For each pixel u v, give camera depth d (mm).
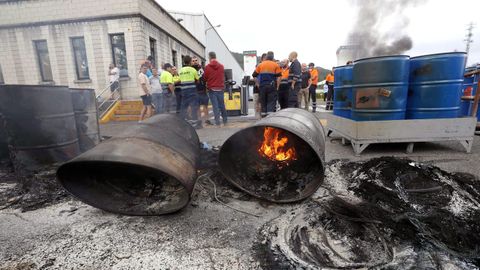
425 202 2406
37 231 2193
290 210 2479
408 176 2867
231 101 10266
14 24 12062
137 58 11648
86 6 11531
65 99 3855
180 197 2596
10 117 3396
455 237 1885
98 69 12062
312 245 1925
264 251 1867
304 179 2820
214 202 2672
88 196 2482
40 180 3234
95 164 2525
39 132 3553
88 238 2076
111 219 2377
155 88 8391
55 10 11719
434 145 4738
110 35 11812
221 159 2871
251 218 2352
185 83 7078
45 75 12758
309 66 11273
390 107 4078
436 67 3986
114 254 1867
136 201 2586
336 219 2217
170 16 15062
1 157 4070
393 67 3951
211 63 7234
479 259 1688
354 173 3248
